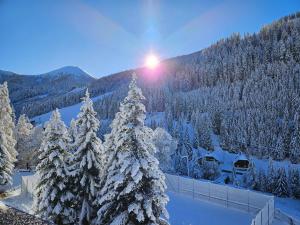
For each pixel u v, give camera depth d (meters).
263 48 169.75
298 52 145.88
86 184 23.64
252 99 115.38
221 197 36.09
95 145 23.73
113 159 20.73
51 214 23.83
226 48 199.88
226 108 117.44
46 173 24.75
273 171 64.62
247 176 69.06
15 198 42.06
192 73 180.50
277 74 128.38
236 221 30.50
